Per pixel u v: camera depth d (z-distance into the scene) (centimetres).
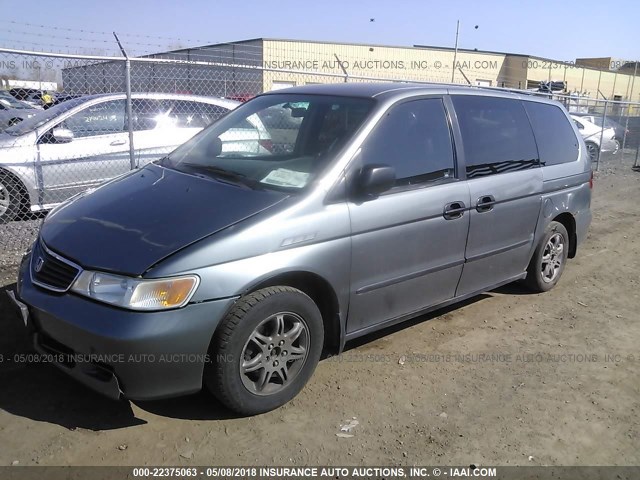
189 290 278
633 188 1255
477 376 381
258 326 304
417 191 378
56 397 328
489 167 439
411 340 430
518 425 327
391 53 2958
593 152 1591
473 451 302
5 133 698
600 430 327
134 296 272
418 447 303
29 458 278
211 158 395
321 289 340
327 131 370
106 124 736
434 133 404
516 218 466
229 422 314
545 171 499
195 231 296
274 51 2591
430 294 405
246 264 295
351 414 329
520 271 499
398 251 368
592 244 757
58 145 694
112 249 292
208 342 287
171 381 283
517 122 484
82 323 275
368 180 338
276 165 360
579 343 441
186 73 1013
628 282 602
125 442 293
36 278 308
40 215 705
